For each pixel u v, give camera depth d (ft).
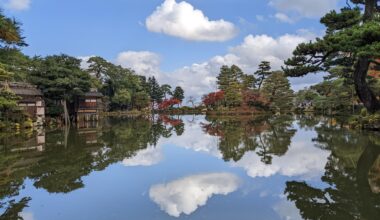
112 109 252.21
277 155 45.21
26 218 21.42
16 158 44.88
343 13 57.47
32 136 75.31
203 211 22.20
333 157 41.47
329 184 28.58
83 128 102.94
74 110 137.80
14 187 29.53
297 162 39.58
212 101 241.96
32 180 32.24
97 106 149.69
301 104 236.43
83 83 117.91
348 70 72.54
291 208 22.53
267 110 210.18
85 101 143.13
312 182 29.63
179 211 22.12
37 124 103.76
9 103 81.20
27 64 124.26
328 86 152.25
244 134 76.38
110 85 237.45
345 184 28.17
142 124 126.41
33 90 108.78
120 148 55.52
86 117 143.13
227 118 165.89
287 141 60.49
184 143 62.44
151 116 212.02
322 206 22.72
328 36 54.90
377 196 24.50
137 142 64.39
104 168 38.01
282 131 81.05
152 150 53.11
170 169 37.22
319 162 38.86
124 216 21.34
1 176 34.09
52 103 119.55
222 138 69.51
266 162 40.29
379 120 64.59
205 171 35.83
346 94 120.26
